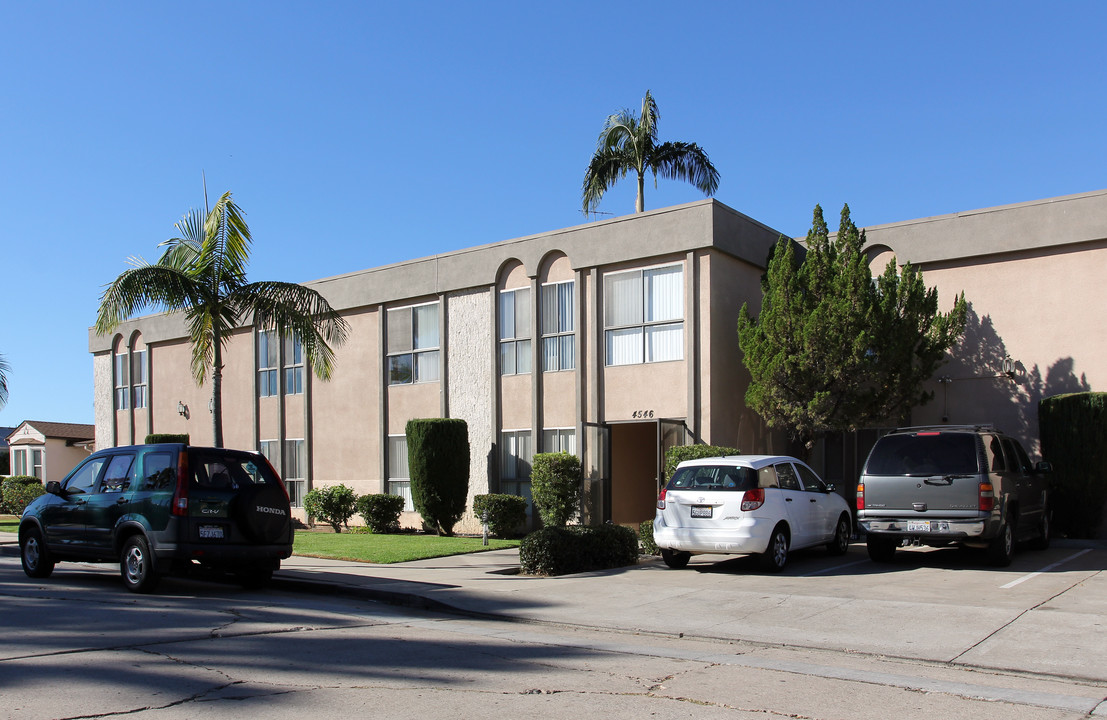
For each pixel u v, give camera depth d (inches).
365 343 967.6
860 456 767.1
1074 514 627.5
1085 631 336.8
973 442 507.8
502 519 765.3
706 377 706.2
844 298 637.3
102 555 475.8
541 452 802.8
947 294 716.7
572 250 797.9
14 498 1218.6
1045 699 257.1
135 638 323.6
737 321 735.7
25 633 331.3
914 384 653.9
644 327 751.1
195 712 229.0
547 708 239.8
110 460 490.0
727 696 256.7
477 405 862.5
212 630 342.6
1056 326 667.4
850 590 439.8
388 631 357.1
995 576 479.5
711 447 652.7
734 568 539.5
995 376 690.2
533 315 820.6
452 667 288.7
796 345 653.3
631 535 581.3
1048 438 641.6
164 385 1205.7
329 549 647.8
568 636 356.8
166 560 446.9
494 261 853.2
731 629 358.3
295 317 714.2
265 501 471.8
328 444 993.5
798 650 328.2
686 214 725.9
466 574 530.3
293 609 409.7
